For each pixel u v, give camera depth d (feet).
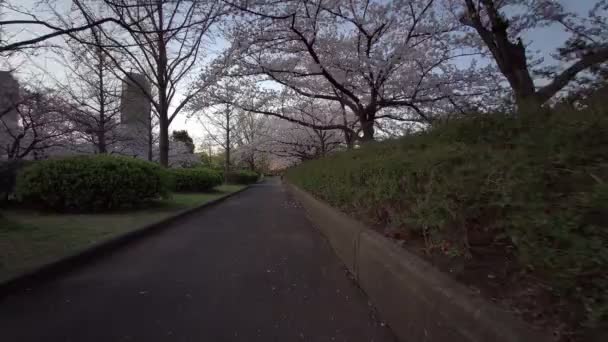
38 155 61.67
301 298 11.43
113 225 23.04
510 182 6.23
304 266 15.39
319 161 36.60
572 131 6.16
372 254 11.25
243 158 129.29
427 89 35.19
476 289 6.83
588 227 4.68
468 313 5.91
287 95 44.16
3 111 50.19
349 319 9.78
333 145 77.46
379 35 34.99
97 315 10.00
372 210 15.46
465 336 5.79
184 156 115.24
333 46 35.14
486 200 7.30
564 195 5.29
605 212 4.58
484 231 7.98
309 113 55.36
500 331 5.18
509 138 9.00
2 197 31.14
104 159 31.42
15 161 33.17
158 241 20.90
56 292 11.87
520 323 5.26
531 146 6.75
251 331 9.03
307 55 36.88
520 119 9.41
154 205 35.55
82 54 40.78
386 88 36.91
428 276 7.61
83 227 21.89
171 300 11.21
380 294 10.18
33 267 13.03
